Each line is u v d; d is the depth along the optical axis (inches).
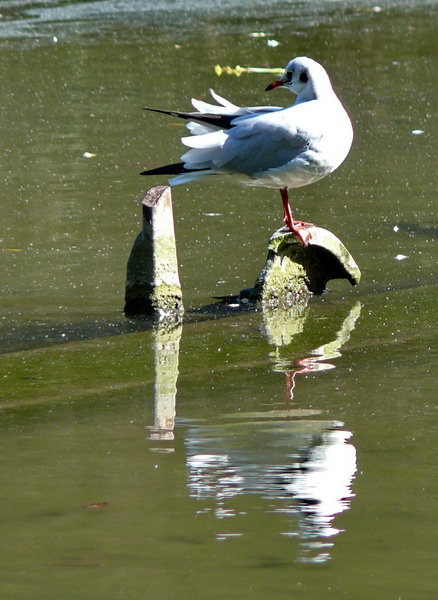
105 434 329.7
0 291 519.5
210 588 232.1
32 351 431.2
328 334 440.5
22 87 973.2
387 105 898.7
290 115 481.4
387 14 1253.1
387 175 718.5
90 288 522.9
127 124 850.8
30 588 233.9
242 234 604.1
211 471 295.0
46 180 719.7
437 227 608.7
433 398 355.3
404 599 227.1
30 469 300.2
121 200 674.2
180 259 563.8
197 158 488.4
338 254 503.5
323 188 695.1
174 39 1148.5
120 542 253.6
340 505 271.1
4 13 1310.3
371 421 334.6
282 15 1269.7
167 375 394.6
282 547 249.6
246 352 420.8
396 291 500.1
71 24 1239.5
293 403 355.9
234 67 1019.9
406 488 281.1
